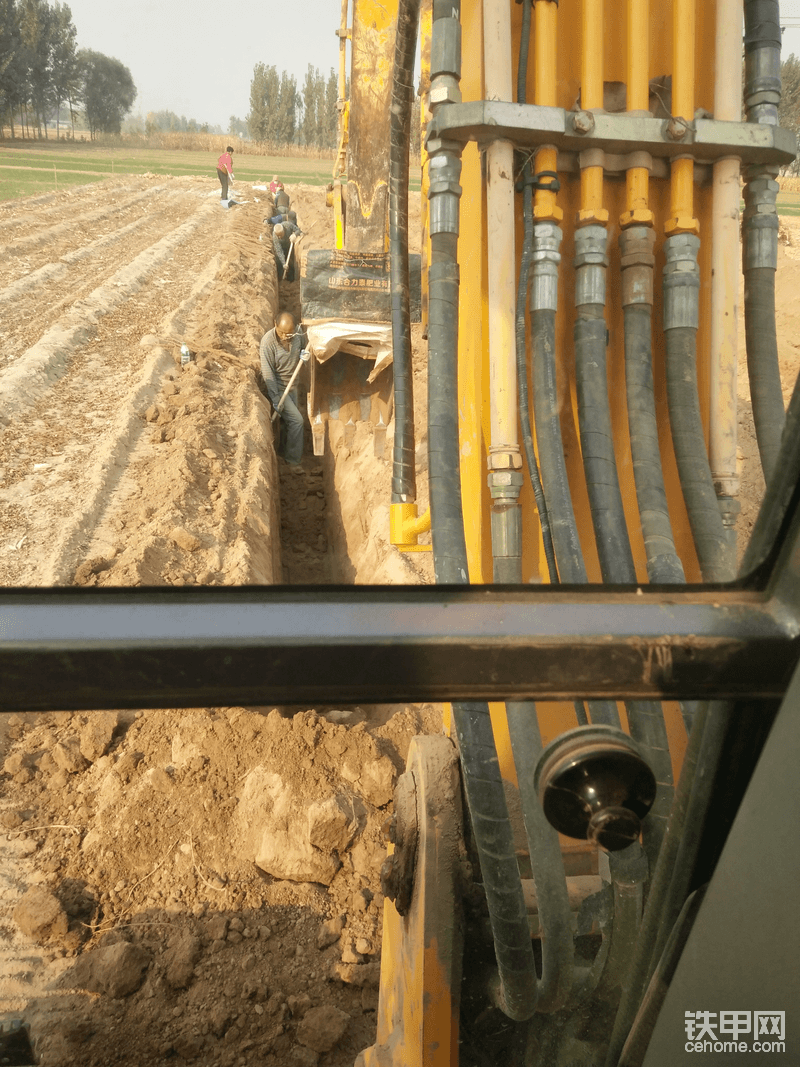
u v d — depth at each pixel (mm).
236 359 8375
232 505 5512
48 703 593
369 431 6828
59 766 3273
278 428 8164
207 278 11781
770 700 657
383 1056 1607
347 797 3029
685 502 1315
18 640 577
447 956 1365
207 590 625
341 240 4266
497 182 1284
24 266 11516
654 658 638
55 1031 2398
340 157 4160
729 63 1292
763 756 614
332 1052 2432
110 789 3133
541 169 1300
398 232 1521
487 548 1480
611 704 1127
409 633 625
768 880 612
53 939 2668
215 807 3061
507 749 1467
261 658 608
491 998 1398
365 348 4191
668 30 1338
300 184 23359
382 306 3990
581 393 1314
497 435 1336
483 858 1136
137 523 5109
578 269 1334
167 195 21891
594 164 1306
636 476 1301
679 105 1293
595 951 1294
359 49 3475
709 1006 668
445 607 640
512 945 1120
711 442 1382
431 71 1263
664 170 1365
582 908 1279
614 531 1254
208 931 2719
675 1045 700
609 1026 1134
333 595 638
